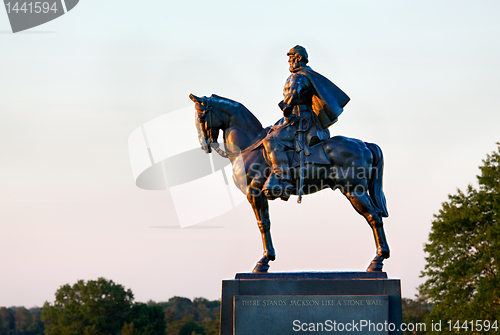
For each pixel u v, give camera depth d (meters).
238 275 12.76
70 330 82.31
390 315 12.30
